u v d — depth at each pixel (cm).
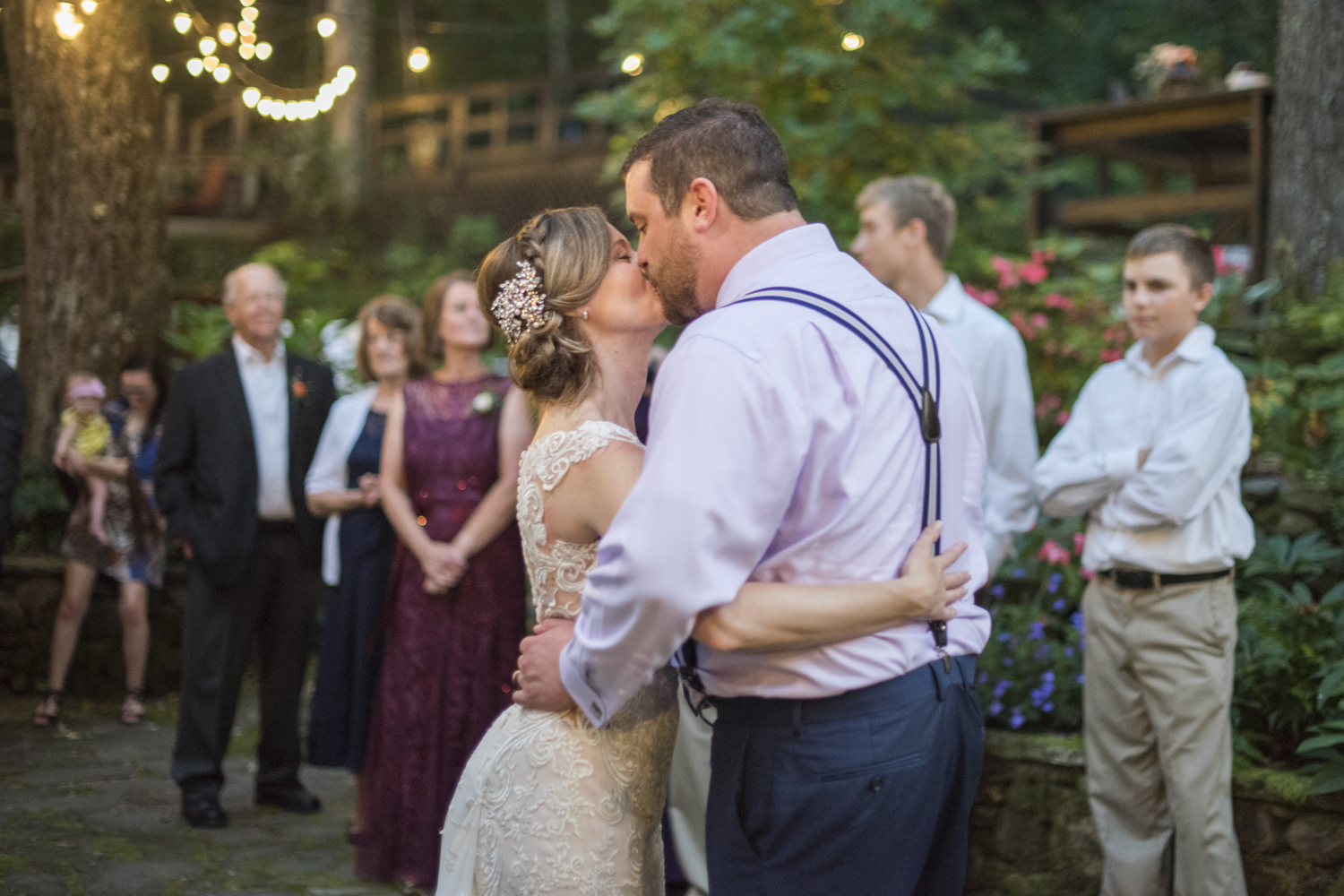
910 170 733
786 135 698
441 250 1562
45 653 540
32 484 563
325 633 377
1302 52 488
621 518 150
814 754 155
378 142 1675
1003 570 387
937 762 158
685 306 174
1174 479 273
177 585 557
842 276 165
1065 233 905
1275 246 496
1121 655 288
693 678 169
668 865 322
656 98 743
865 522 155
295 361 416
